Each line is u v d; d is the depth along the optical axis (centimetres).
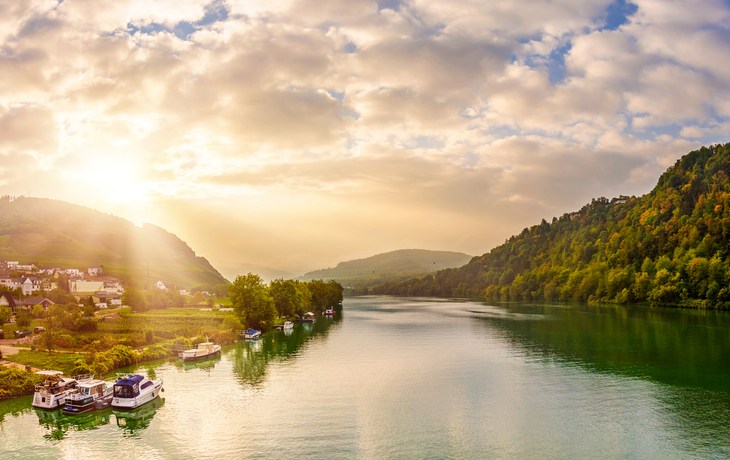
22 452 6138
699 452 6062
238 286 17512
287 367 10938
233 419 7312
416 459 5872
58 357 10162
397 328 18450
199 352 11769
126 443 6400
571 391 8725
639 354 11938
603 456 5972
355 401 8212
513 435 6644
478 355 12225
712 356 11562
